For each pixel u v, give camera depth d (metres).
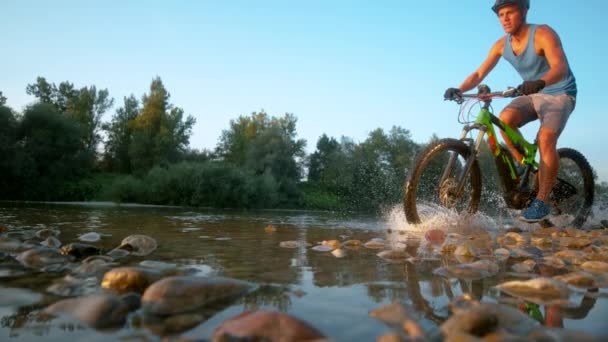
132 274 1.03
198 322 0.78
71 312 0.81
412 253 2.00
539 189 3.60
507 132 3.84
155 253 1.82
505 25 3.92
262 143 42.25
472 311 0.73
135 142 42.34
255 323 0.68
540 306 0.95
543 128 3.60
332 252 1.96
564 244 2.60
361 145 51.44
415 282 1.23
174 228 3.46
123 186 26.20
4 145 26.39
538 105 3.68
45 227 3.21
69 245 1.66
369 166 47.81
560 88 3.73
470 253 1.96
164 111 46.22
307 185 49.91
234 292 1.03
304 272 1.38
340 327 0.76
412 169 3.57
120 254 1.74
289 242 2.30
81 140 32.91
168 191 26.41
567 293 1.08
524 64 3.89
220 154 51.62
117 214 6.46
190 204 26.69
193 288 0.93
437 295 1.06
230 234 2.95
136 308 0.86
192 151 47.38
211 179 26.70
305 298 1.00
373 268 1.49
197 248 2.04
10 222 3.83
